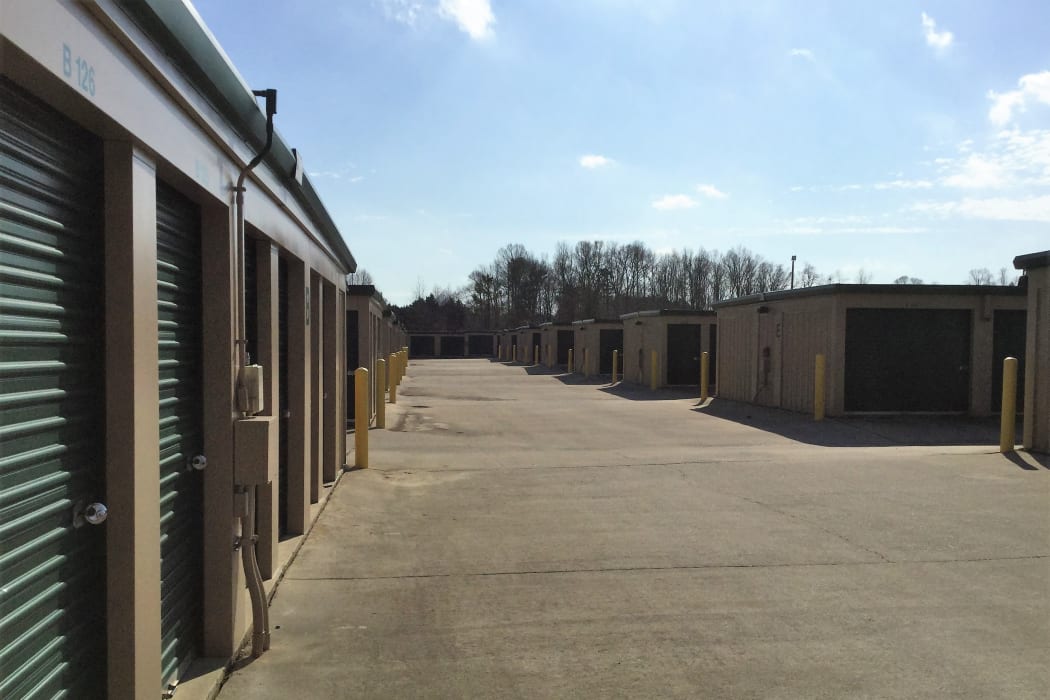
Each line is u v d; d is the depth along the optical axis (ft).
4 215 7.53
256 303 17.81
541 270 333.21
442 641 15.42
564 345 153.48
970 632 15.89
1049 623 16.39
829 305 54.03
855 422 51.55
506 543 22.59
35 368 8.07
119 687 9.75
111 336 9.59
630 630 16.01
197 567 13.89
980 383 53.98
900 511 26.37
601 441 46.55
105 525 9.67
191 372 13.47
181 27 10.20
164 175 11.43
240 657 14.57
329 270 29.58
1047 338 36.50
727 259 300.61
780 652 14.90
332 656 14.66
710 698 13.05
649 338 96.78
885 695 13.12
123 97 9.09
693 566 20.36
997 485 30.42
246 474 13.97
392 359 78.02
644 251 321.73
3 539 7.54
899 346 54.19
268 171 16.99
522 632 15.90
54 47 7.43
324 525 24.34
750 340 67.15
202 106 11.86
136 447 9.72
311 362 26.43
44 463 8.34
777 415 57.31
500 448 43.21
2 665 7.51
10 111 7.61
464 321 330.75
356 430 34.94
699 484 31.22
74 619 9.07
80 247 9.15
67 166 8.81
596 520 25.38
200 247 13.87
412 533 23.72
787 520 25.23
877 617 16.72
